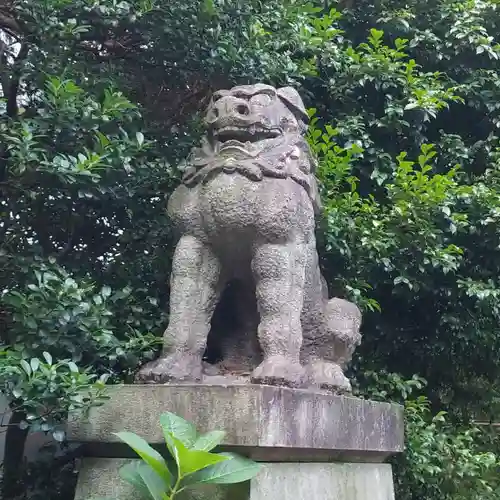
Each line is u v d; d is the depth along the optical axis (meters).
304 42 3.49
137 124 2.87
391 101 3.73
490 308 3.51
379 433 2.38
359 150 3.25
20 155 2.24
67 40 2.73
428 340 3.86
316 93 3.90
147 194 2.88
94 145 2.51
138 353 2.35
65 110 2.38
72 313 2.11
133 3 2.73
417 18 4.18
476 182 3.77
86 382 1.89
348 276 3.38
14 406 2.15
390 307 3.83
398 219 3.26
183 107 3.41
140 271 2.88
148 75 3.17
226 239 2.17
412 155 3.89
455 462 3.40
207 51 2.95
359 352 3.72
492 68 4.09
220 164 2.17
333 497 2.09
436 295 3.70
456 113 4.13
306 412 1.92
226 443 1.75
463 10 4.05
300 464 1.96
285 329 2.07
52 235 3.03
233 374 2.28
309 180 2.36
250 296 2.38
